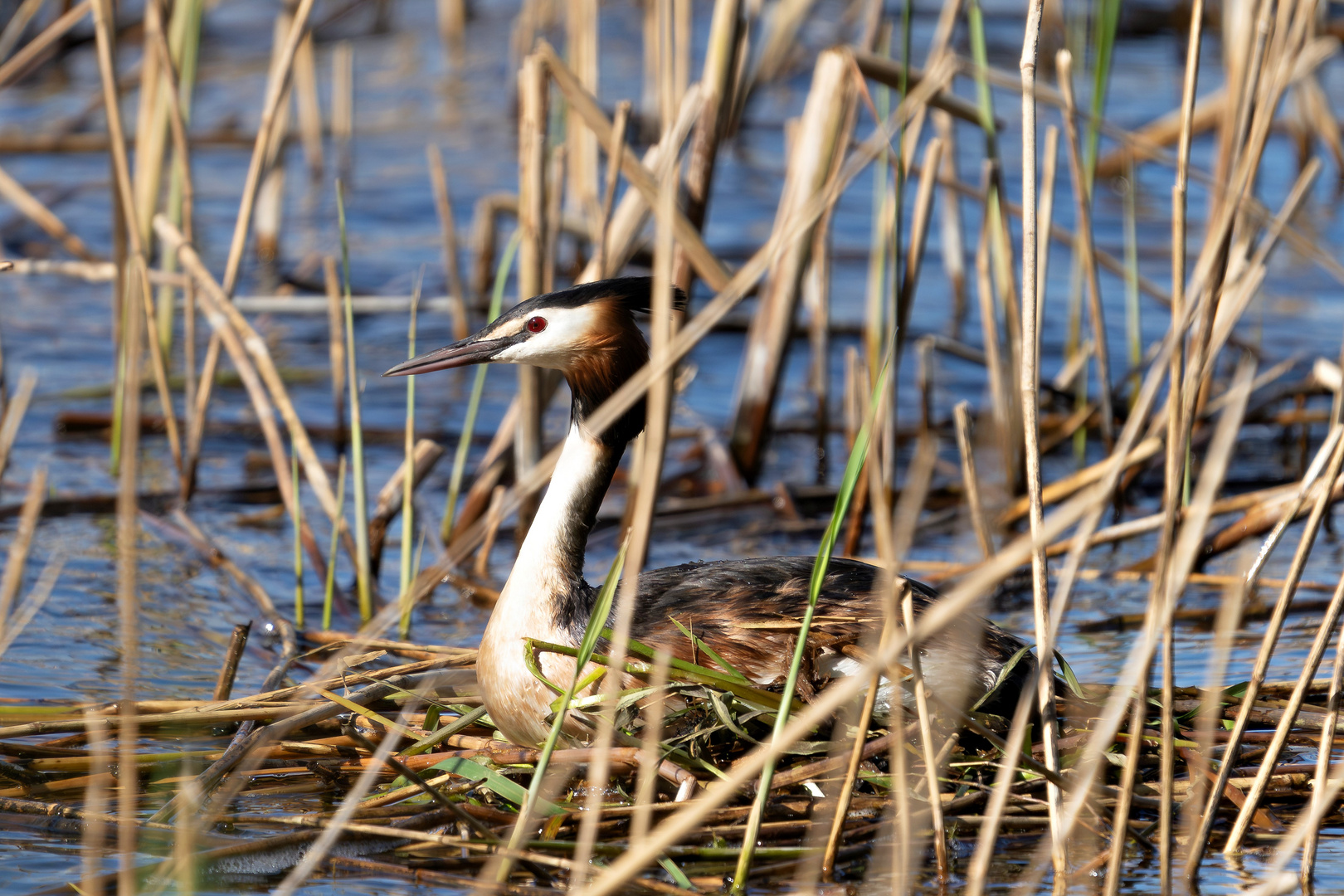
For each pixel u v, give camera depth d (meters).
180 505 13.23
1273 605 11.41
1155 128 24.09
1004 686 8.59
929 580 11.77
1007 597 11.82
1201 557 12.19
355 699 8.90
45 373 16.36
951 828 7.59
